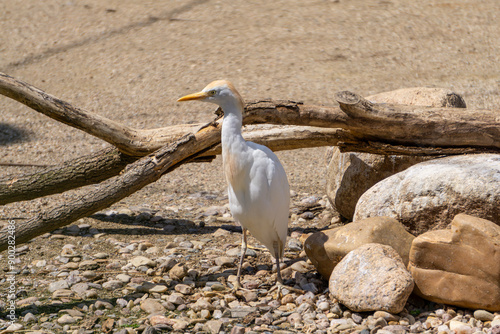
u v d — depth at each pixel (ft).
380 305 21.06
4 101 53.52
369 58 58.70
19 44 65.51
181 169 42.70
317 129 30.14
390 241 23.61
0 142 45.65
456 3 71.67
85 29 68.64
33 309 23.27
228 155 23.76
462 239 21.40
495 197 22.71
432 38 62.75
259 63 58.18
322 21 67.92
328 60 58.44
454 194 23.58
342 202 31.35
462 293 21.35
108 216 34.01
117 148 30.68
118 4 75.61
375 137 29.22
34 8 75.56
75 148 45.03
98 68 59.41
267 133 30.83
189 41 64.28
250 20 69.10
